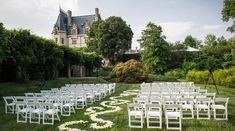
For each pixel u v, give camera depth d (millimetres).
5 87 23469
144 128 10625
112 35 61344
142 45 53375
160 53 50719
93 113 13969
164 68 51000
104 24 61312
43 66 31297
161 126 10523
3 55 19875
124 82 37594
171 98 12664
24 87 24969
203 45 79500
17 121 12062
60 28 85875
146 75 38094
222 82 29438
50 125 11484
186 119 11953
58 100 13875
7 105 14695
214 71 32469
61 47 38219
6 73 27703
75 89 19094
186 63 48625
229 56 41031
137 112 10969
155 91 16469
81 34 86688
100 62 55312
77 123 11812
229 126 10602
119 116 13055
